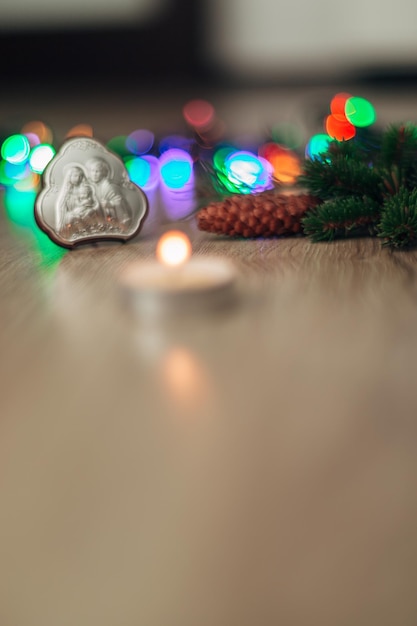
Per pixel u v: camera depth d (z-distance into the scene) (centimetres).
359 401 29
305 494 23
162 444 26
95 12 173
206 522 22
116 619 19
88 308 39
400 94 158
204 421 28
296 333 35
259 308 38
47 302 40
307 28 163
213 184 56
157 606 19
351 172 49
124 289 37
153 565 20
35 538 21
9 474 25
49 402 30
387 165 50
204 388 31
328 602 19
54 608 19
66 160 49
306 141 83
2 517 22
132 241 51
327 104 90
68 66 176
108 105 172
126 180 50
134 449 26
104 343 35
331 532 21
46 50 176
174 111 155
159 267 39
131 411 29
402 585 19
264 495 23
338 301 38
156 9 170
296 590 19
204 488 23
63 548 21
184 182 76
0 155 81
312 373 31
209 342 34
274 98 165
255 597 19
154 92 174
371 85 162
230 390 30
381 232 47
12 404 30
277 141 80
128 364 33
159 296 37
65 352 34
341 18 161
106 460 25
